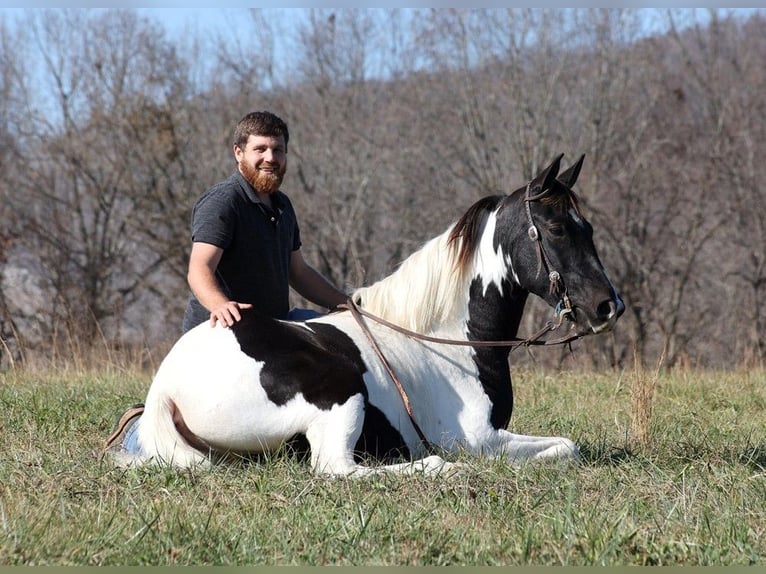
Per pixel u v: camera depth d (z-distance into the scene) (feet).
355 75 127.95
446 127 125.70
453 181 123.75
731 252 116.98
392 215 124.16
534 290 25.66
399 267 26.96
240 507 20.79
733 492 22.49
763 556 18.52
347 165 123.54
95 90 123.75
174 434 24.02
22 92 126.52
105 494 21.42
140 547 18.11
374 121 126.52
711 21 126.11
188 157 124.77
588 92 122.42
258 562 17.76
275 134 26.27
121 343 63.10
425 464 23.17
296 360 23.67
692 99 128.67
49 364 53.26
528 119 121.90
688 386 43.78
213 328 24.20
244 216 26.13
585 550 18.30
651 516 20.72
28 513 19.62
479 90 126.00
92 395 36.50
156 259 127.13
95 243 120.67
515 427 32.27
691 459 26.45
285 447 23.93
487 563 17.76
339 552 18.11
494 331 26.50
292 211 27.89
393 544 18.30
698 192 118.32
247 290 26.45
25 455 25.04
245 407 23.50
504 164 123.75
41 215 125.29
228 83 127.95
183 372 23.84
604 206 116.37
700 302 115.65
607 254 114.73
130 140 120.78
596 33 123.34
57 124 127.03
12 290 118.32
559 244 25.12
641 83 126.11
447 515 20.33
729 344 109.09
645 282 110.73
